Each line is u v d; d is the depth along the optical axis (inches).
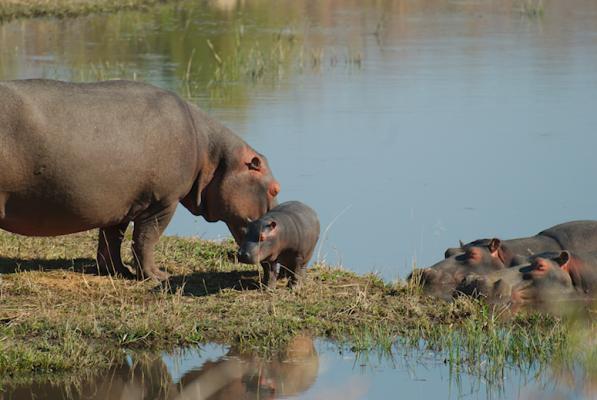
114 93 933.2
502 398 749.3
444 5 3629.4
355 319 893.2
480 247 1028.5
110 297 914.1
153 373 780.0
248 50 2532.0
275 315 877.8
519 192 1384.1
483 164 1509.6
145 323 836.0
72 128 892.0
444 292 982.4
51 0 3248.0
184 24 3038.9
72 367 776.9
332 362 815.1
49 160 883.4
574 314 855.1
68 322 831.1
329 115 1815.9
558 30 2962.6
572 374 796.0
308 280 983.6
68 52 2474.2
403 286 981.8
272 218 916.6
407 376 791.1
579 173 1461.6
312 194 1364.4
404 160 1528.1
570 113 1828.2
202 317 870.4
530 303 970.1
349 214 1290.6
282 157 1529.3
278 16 3294.8
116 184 921.5
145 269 975.0
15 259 1019.3
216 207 1011.9
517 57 2459.4
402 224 1261.1
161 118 944.3
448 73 2244.1
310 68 2337.6
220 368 794.8
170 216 977.5
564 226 1087.6
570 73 2233.0
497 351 824.3
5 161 867.4
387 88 2073.1
